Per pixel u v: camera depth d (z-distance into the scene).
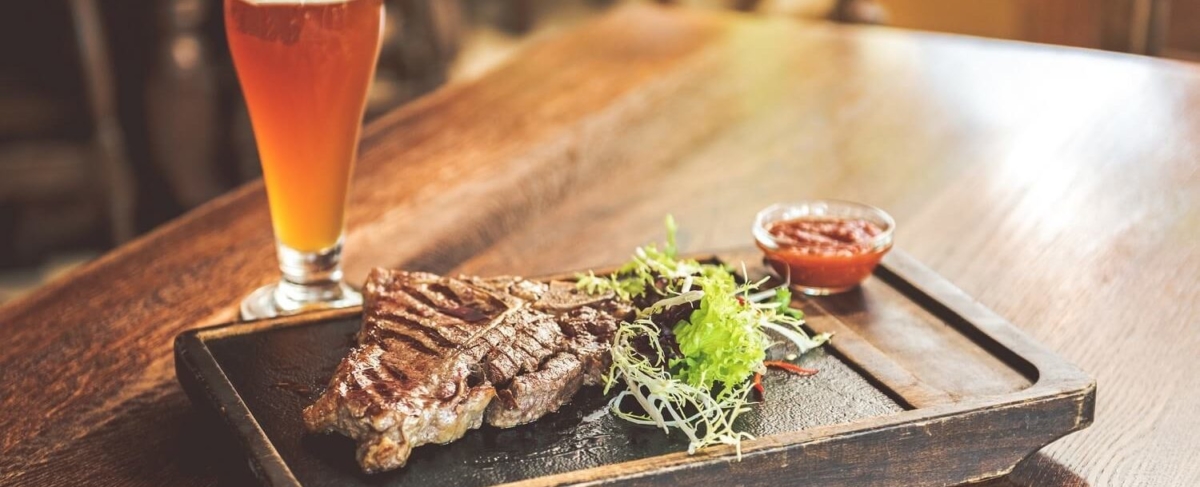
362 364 1.55
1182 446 1.65
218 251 2.32
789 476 1.49
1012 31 4.51
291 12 1.76
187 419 1.74
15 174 4.78
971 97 3.19
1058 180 2.66
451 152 2.83
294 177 1.93
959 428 1.54
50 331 2.00
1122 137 2.91
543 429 1.56
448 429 1.50
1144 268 2.23
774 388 1.66
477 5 8.16
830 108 3.11
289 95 1.83
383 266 2.24
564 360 1.60
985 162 2.76
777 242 2.00
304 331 1.83
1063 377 1.63
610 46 3.62
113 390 1.82
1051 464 1.62
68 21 4.67
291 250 2.03
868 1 4.59
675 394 1.62
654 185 2.63
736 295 1.87
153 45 4.96
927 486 1.57
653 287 1.80
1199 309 2.07
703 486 1.46
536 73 3.40
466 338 1.61
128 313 2.07
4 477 1.59
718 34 3.74
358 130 1.97
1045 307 2.08
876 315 1.90
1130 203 2.54
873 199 2.56
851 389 1.65
